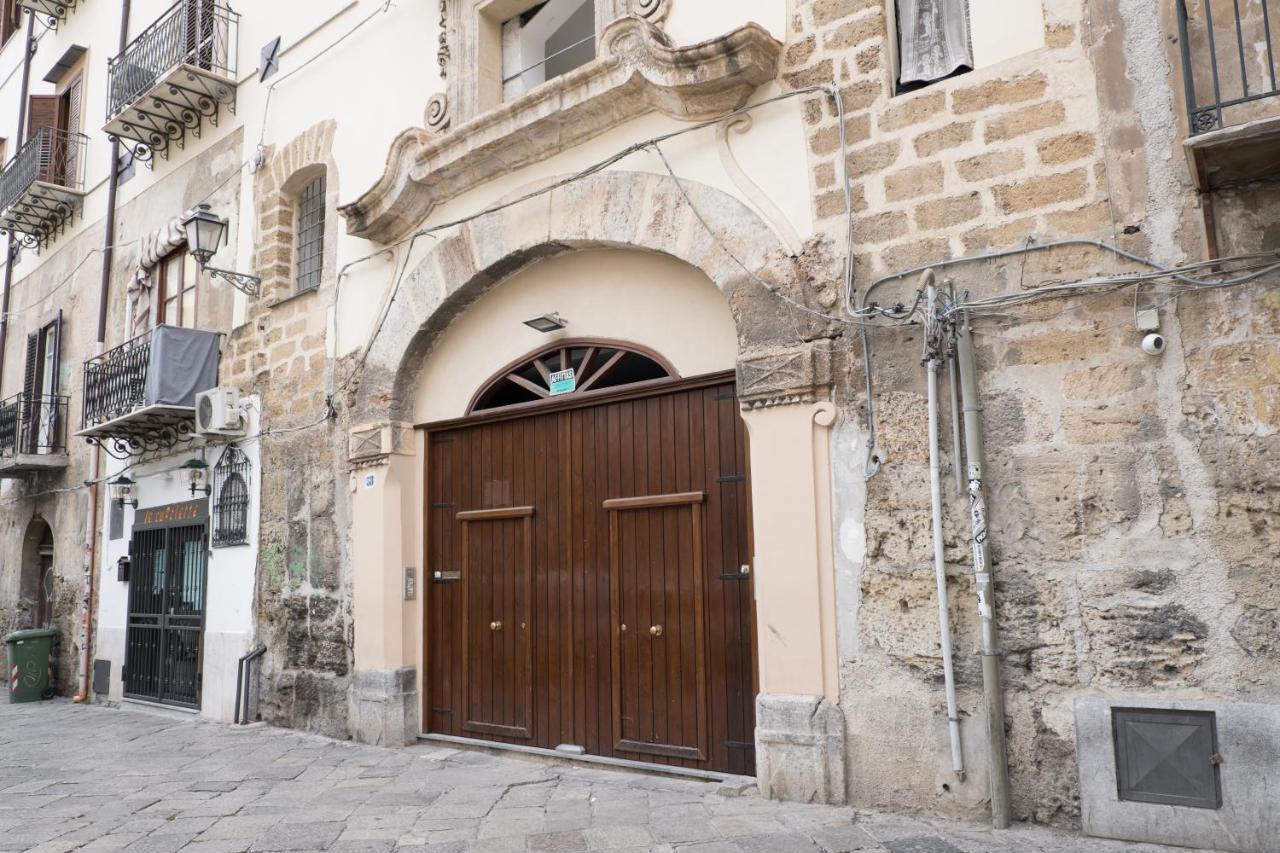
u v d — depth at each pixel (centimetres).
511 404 750
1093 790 445
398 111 830
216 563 972
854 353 536
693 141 616
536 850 466
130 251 1223
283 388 911
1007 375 487
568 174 687
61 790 635
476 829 509
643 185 638
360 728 773
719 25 615
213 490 991
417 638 777
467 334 777
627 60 627
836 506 533
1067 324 474
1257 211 437
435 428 793
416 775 646
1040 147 488
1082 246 472
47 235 1465
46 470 1374
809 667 528
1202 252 443
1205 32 456
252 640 908
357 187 859
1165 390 448
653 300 659
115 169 1280
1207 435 437
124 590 1152
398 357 785
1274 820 407
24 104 1516
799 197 565
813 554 532
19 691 1230
